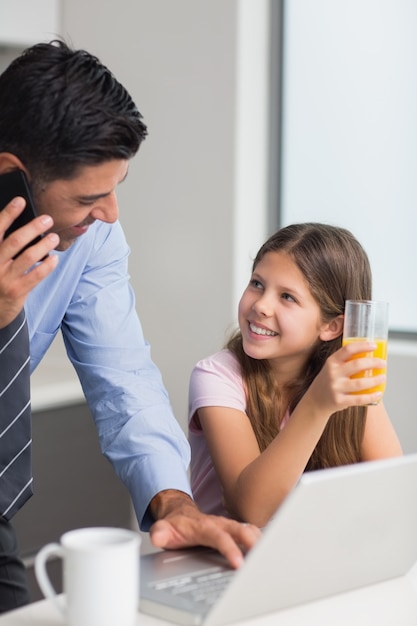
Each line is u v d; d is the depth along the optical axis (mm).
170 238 3506
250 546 1349
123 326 1932
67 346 1968
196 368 2045
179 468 1707
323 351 2029
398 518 1307
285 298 1969
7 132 1462
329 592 1297
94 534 1127
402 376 3111
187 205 3459
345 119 3375
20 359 1558
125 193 3605
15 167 1474
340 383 1635
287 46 3461
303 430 1692
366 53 3318
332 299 1998
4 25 3207
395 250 3309
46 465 3154
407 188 3264
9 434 1555
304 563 1212
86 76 1451
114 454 1767
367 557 1312
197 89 3402
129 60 3543
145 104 3527
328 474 1143
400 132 3266
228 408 1954
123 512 3482
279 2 3438
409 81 3234
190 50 3404
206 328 3438
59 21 3625
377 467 1197
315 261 1976
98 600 1063
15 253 1427
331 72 3391
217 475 1926
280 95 3469
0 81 1491
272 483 1722
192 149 3434
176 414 3535
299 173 3477
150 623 1165
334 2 3365
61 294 1894
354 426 1968
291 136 3482
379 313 1634
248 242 3406
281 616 1220
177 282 3504
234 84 3320
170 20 3436
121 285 1969
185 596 1206
